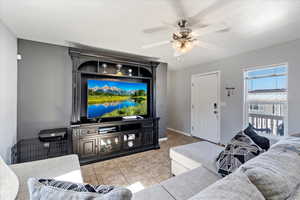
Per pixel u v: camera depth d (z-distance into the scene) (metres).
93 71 3.18
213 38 2.42
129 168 2.48
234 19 1.83
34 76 2.60
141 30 2.14
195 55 3.36
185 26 1.91
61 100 2.81
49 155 2.70
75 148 2.58
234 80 3.37
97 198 0.58
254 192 0.76
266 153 1.27
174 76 5.19
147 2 1.52
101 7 1.61
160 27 2.06
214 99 3.84
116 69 3.47
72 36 2.36
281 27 2.04
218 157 1.70
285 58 2.58
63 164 1.62
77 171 1.51
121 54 3.29
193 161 1.82
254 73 3.08
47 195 0.62
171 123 5.36
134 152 3.14
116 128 3.12
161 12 1.70
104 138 2.85
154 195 1.20
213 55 3.36
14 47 2.31
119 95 3.23
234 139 1.76
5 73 2.00
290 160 1.13
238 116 3.29
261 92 2.97
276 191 0.88
